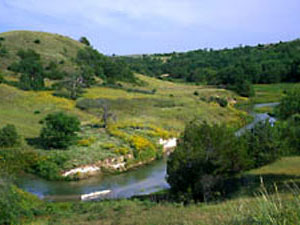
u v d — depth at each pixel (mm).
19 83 63312
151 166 39281
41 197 27625
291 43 176250
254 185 23500
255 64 128375
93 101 59406
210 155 23797
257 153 31000
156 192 28609
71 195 28516
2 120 44031
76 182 32719
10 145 35906
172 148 47000
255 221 7133
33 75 73062
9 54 82062
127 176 35219
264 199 7316
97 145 40375
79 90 66562
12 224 16750
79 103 58156
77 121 39969
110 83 82750
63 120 38312
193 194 23484
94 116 53656
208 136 24578
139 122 52375
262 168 29812
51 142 38406
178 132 52219
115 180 33688
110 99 63312
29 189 29688
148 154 41750
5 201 17656
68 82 68625
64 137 38094
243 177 26312
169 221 12625
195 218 12039
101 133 45281
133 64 146625
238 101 85562
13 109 50562
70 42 105875
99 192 29500
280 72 120000
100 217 17422
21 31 102750
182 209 16500
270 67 124688
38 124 46031
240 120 65125
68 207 22703
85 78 77438
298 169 27781
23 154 35094
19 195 20750
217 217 10352
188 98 75562
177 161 24062
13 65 74250
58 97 60562
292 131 24000
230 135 25859
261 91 103562
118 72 94312
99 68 90688
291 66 119312
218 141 24422
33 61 76812
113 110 57281
